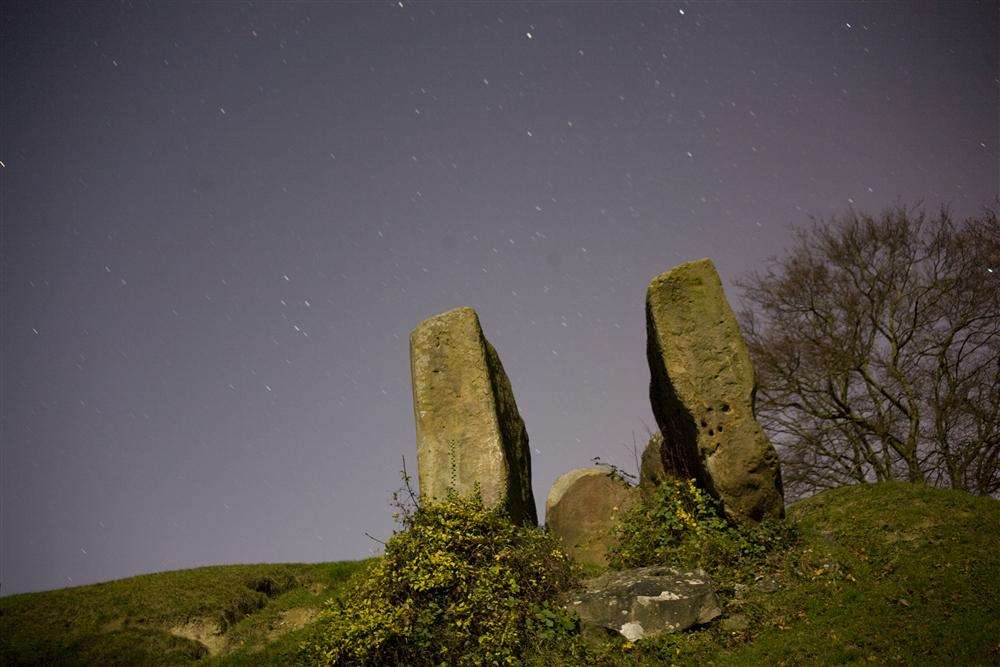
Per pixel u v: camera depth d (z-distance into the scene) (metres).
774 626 8.34
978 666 6.91
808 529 10.73
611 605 8.58
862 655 7.45
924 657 7.23
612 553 10.77
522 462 12.62
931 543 9.58
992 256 21.06
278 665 9.02
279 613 10.52
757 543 10.10
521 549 9.45
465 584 8.74
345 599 9.02
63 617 10.39
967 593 8.20
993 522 9.85
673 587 8.73
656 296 11.59
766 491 10.50
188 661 9.49
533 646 8.30
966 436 20.58
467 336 12.15
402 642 8.30
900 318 22.00
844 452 21.64
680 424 11.38
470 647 8.24
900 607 8.19
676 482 11.06
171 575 12.05
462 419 11.63
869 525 10.40
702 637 8.27
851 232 22.81
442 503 9.81
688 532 10.21
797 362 22.12
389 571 8.93
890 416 21.25
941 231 22.02
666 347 11.30
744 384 10.95
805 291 22.70
